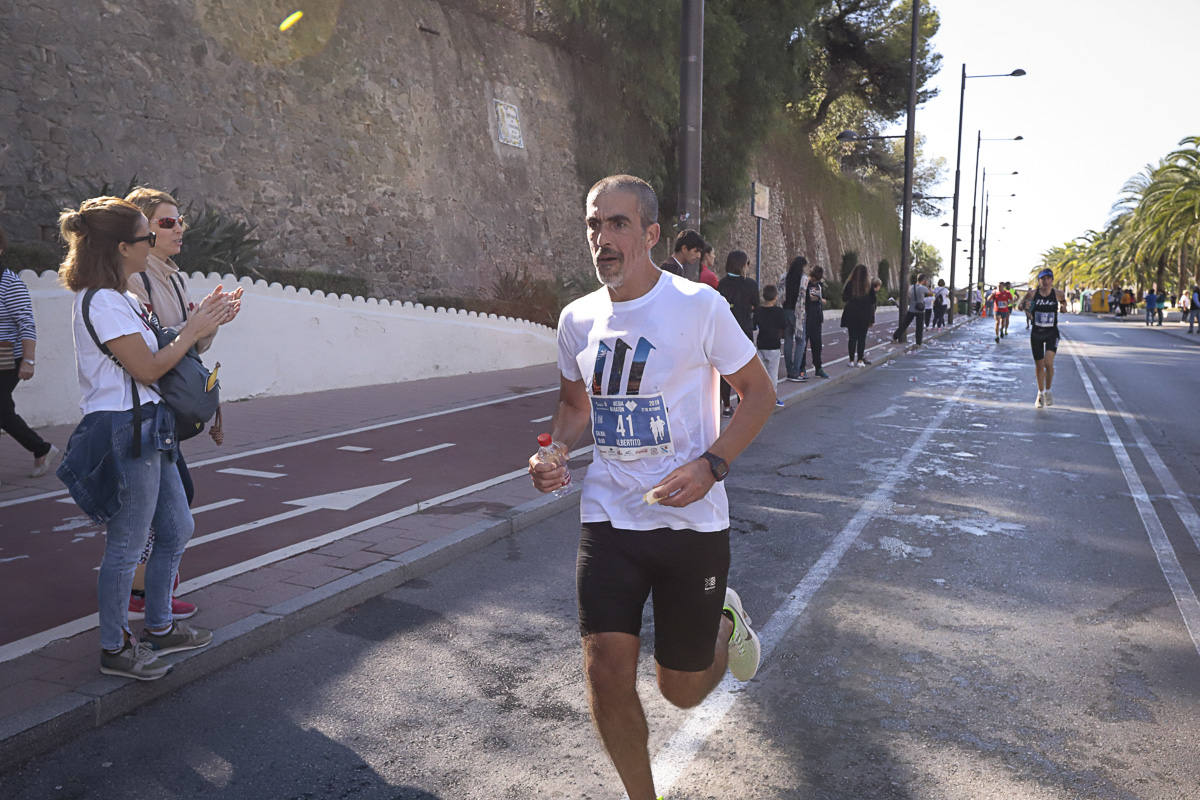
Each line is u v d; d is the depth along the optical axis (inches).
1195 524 238.1
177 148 506.9
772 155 1599.4
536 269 802.8
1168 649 155.1
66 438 321.4
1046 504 260.1
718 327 95.3
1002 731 126.3
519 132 783.1
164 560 138.4
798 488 280.5
